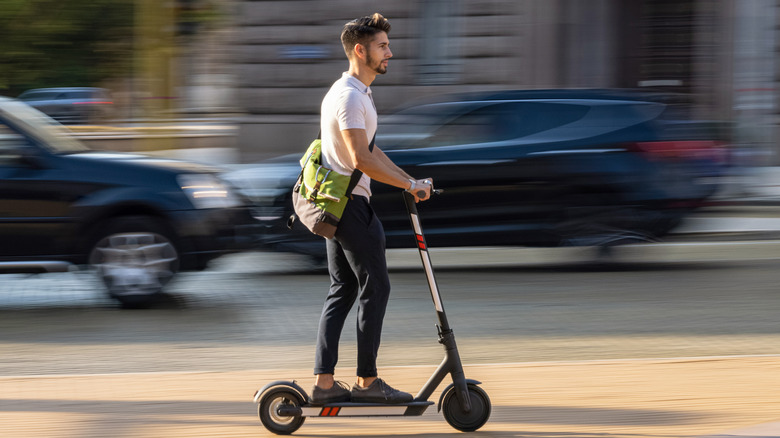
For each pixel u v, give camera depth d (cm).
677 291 1349
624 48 3297
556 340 1050
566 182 1482
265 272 1541
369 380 700
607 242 1496
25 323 1167
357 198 680
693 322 1143
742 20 3209
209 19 3089
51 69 3244
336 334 702
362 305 693
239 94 3388
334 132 674
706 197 1513
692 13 3272
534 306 1248
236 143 3375
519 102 1527
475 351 998
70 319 1191
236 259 1672
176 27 3030
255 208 1491
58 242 1234
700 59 3278
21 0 3159
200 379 863
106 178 1247
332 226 675
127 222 1251
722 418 728
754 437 680
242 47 3359
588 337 1065
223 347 1027
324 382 698
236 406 773
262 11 3328
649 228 1496
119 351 1009
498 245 1502
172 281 1267
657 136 1500
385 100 3288
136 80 3084
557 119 1513
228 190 1318
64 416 746
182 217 1255
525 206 1490
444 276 1495
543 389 812
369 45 673
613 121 1505
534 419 731
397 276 1496
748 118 3222
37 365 947
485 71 3231
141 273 1248
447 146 1511
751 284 1402
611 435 693
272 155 3353
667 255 1686
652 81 3312
